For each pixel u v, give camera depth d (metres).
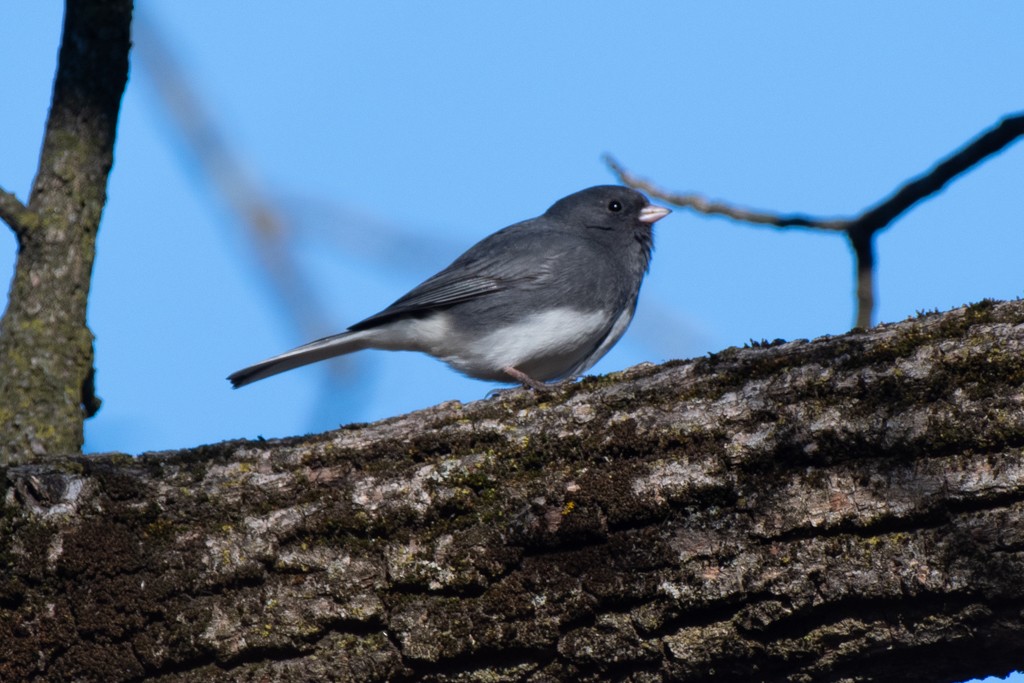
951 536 5.36
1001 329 5.60
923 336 5.75
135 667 6.16
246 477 6.46
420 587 6.03
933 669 5.62
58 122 8.98
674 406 6.05
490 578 5.97
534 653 5.92
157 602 6.19
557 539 5.91
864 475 5.56
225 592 6.20
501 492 6.11
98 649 6.21
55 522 6.35
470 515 6.11
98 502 6.39
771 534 5.62
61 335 8.67
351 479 6.35
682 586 5.69
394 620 6.04
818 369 5.87
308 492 6.35
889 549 5.45
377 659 6.05
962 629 5.38
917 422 5.52
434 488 6.18
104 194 9.09
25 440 8.33
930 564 5.35
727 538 5.70
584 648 5.84
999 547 5.25
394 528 6.16
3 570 6.30
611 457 6.03
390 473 6.31
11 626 6.27
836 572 5.49
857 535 5.53
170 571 6.23
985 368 5.52
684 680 5.83
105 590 6.23
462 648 5.94
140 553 6.27
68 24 9.12
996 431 5.37
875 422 5.59
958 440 5.43
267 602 6.14
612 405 6.19
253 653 6.12
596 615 5.83
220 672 6.16
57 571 6.27
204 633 6.12
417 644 5.99
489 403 6.56
